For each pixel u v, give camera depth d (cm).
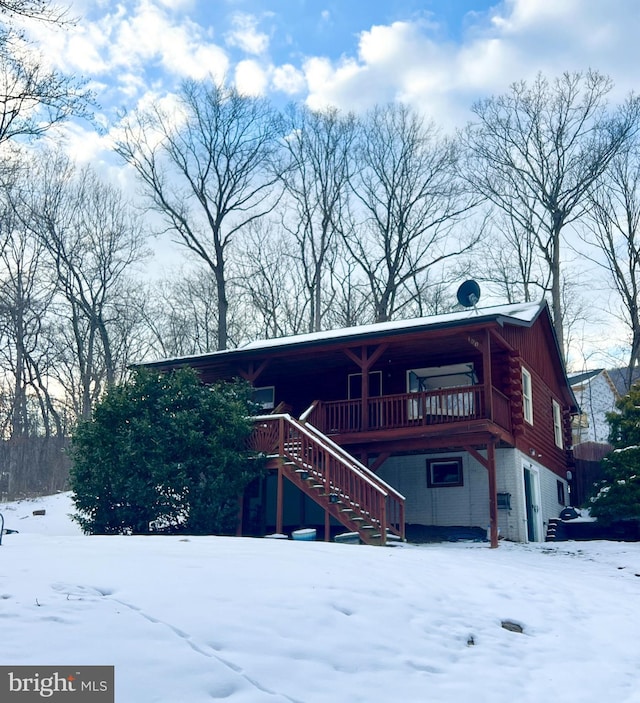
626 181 3650
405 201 4303
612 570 1431
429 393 1881
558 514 2433
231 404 1786
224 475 1694
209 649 623
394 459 2173
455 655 730
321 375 2350
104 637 618
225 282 4500
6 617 644
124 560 897
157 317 4738
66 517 2442
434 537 1961
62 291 4016
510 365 2061
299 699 573
